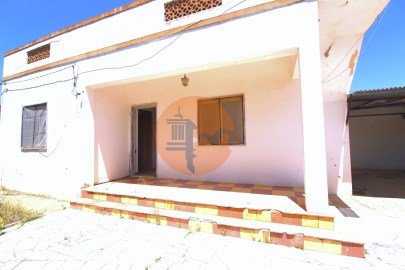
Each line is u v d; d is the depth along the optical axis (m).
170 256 2.55
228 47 3.38
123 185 4.92
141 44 4.09
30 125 5.80
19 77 6.08
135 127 6.39
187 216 3.36
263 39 3.16
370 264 2.31
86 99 4.80
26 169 5.76
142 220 3.62
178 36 3.75
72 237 3.09
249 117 4.93
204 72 4.62
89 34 4.83
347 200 4.61
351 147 10.23
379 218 3.55
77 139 4.86
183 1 3.90
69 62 5.04
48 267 2.38
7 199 5.07
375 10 3.21
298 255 2.51
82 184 4.73
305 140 2.90
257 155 4.85
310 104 2.89
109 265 2.39
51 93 5.38
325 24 3.58
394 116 9.61
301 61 2.95
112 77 4.41
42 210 4.29
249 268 2.28
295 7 3.01
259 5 3.18
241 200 3.57
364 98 5.44
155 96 5.92
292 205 3.24
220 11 3.50
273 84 4.76
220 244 2.80
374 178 7.50
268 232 2.80
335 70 4.66
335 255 2.49
